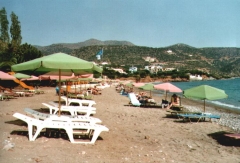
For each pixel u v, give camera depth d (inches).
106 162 230.8
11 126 357.1
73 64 281.3
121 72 6363.2
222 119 678.5
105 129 301.4
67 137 313.1
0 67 1513.3
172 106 716.0
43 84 1681.8
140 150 287.6
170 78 6855.3
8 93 930.1
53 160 221.5
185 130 443.5
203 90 505.0
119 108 716.0
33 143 273.3
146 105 812.6
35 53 2143.2
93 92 1339.8
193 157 280.5
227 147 341.4
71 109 466.3
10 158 214.4
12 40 2162.9
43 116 356.2
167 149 306.7
